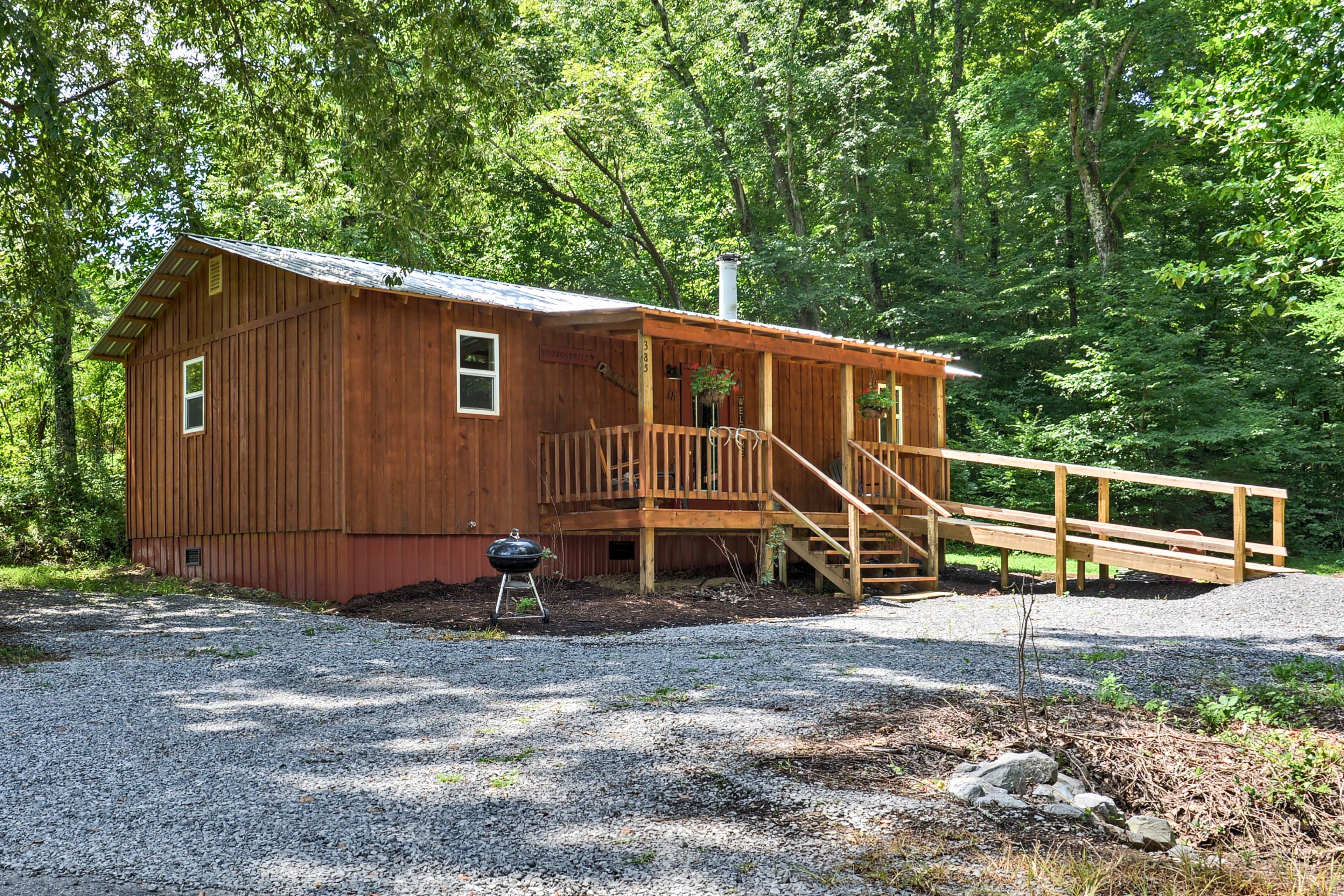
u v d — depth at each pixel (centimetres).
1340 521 2395
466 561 1331
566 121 2530
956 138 3130
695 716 587
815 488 1733
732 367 1641
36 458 2036
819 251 2778
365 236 2086
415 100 1198
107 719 600
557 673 729
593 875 373
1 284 1384
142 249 2212
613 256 2914
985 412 2784
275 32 1296
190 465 1556
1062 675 704
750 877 374
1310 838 475
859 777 485
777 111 2800
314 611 1181
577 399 1459
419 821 422
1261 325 2642
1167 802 496
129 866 379
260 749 530
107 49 1299
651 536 1277
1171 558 1262
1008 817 450
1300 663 752
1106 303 2550
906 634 948
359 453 1235
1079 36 2450
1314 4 1283
